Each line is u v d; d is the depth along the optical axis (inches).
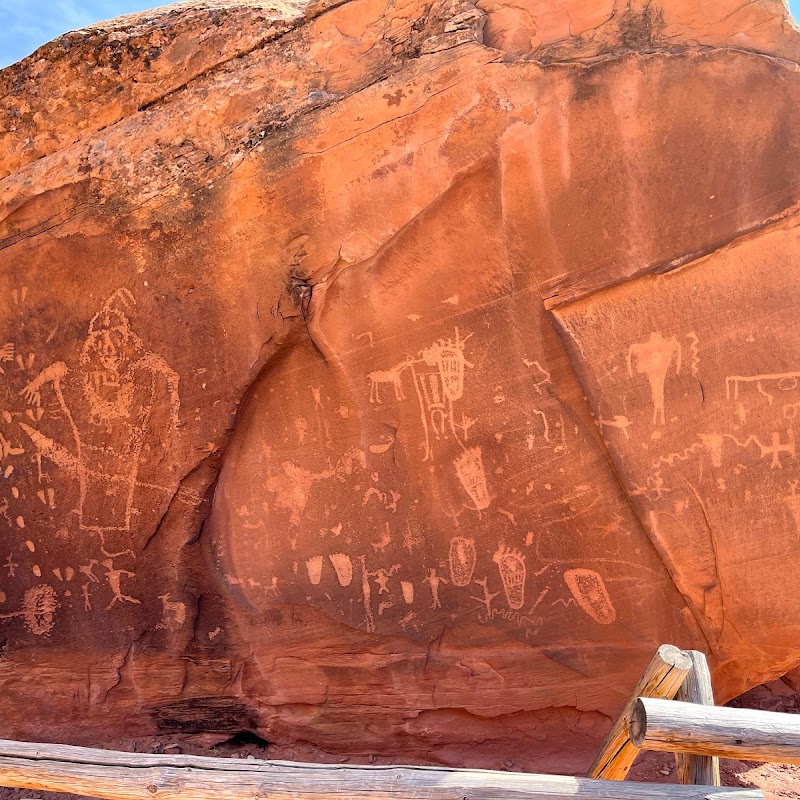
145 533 123.0
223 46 118.7
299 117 113.1
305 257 114.2
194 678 127.3
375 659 124.4
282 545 122.7
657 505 112.3
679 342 109.6
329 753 129.0
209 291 116.6
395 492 119.4
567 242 109.7
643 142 106.3
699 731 78.4
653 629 117.5
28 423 122.9
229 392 118.4
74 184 118.1
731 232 106.3
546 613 119.5
